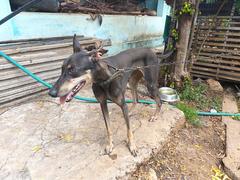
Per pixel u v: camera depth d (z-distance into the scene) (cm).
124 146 278
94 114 349
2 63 326
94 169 239
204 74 562
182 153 303
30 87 375
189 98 455
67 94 199
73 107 368
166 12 903
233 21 504
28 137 288
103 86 229
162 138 302
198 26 532
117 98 240
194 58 518
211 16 518
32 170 237
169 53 381
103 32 594
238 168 275
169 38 460
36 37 438
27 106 364
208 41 539
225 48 521
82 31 532
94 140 288
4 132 296
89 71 206
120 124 324
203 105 439
